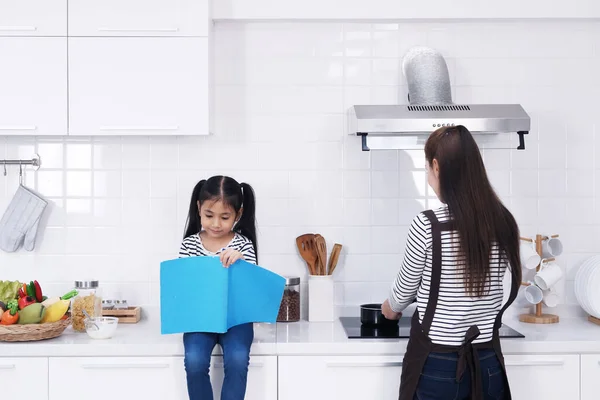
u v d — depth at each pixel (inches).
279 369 99.3
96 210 120.6
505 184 122.7
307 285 121.5
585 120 123.0
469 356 84.4
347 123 121.6
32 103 109.9
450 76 122.6
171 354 99.2
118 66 110.3
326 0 119.1
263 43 121.4
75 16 110.0
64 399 99.3
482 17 119.5
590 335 104.9
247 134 121.4
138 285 121.0
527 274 122.1
